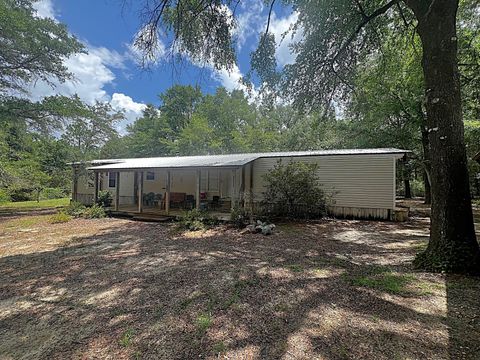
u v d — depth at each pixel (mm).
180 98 34188
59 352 2305
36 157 19969
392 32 7109
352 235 7258
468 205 4027
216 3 4938
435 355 2107
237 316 2859
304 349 2238
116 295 3504
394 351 2172
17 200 20969
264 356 2164
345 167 10242
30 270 4613
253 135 27297
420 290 3381
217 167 9461
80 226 9305
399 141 15727
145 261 5055
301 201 9883
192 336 2498
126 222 10117
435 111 4156
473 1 7465
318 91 7289
